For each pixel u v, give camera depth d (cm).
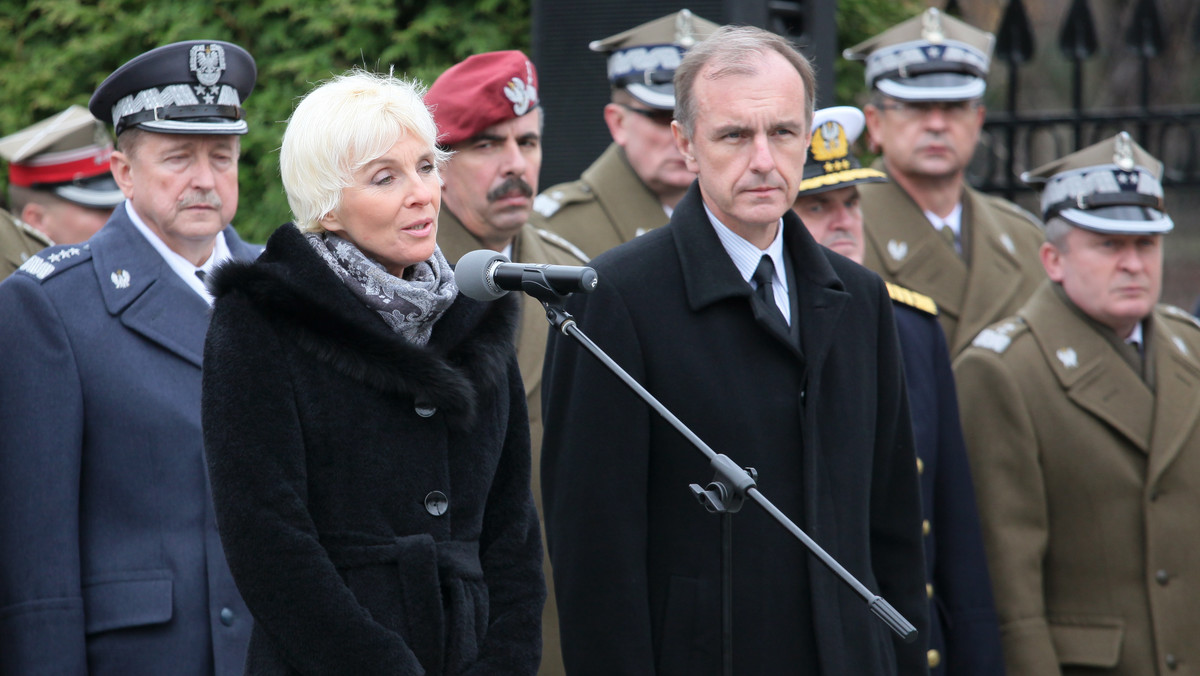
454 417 906
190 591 1141
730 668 1013
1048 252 1512
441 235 1422
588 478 1045
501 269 900
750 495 877
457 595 891
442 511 898
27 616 1100
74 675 1101
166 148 1231
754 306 1062
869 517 1103
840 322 1094
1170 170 2384
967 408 1462
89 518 1148
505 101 1390
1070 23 2312
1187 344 1511
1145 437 1441
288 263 898
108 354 1168
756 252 1090
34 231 1711
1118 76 4631
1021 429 1444
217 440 862
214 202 1248
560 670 1345
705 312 1069
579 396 1058
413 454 895
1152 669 1409
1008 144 2320
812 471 1054
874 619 1077
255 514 848
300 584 841
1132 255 1451
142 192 1238
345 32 2325
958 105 1789
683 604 1043
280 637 845
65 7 2355
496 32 2302
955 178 1816
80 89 2388
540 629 940
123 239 1230
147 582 1134
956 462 1365
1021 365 1461
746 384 1059
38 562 1109
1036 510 1438
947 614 1349
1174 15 4541
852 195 1470
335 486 877
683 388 1052
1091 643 1422
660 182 1666
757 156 1052
